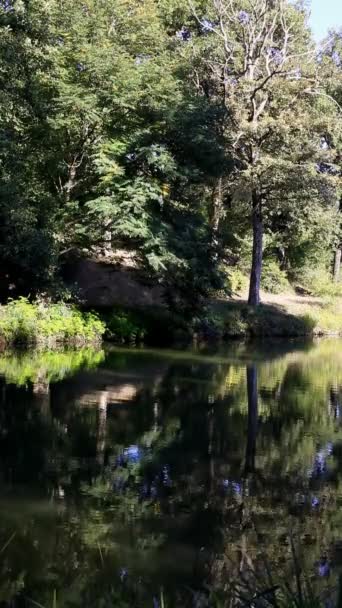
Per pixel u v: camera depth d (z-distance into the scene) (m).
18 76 15.84
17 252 16.73
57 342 17.64
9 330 16.44
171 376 13.94
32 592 4.47
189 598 4.43
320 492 6.77
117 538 5.41
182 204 20.36
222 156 19.88
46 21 16.34
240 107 24.30
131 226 17.45
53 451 7.82
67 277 23.56
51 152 18.75
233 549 5.28
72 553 5.09
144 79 19.17
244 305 26.38
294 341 24.80
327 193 24.30
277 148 24.58
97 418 9.61
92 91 17.94
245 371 15.54
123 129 19.14
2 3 16.19
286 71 25.34
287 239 32.47
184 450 8.20
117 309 21.02
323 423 10.16
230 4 26.98
